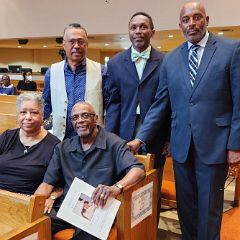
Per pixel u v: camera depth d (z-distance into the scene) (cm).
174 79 185
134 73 212
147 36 206
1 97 490
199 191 182
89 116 169
